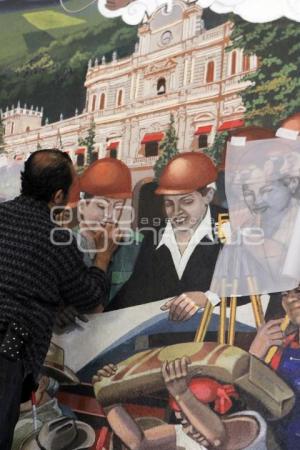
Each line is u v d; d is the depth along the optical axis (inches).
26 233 85.9
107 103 111.6
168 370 94.1
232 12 103.0
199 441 90.0
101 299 95.3
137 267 100.6
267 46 98.8
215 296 94.2
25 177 90.5
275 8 100.1
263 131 96.3
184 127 103.0
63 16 120.2
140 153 106.0
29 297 84.2
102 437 95.9
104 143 110.1
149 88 108.0
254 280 92.4
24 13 124.2
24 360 83.4
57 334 102.6
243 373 89.9
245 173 96.0
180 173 100.8
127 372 96.8
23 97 120.7
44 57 120.3
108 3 116.0
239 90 99.3
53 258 86.6
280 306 90.0
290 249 90.9
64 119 115.3
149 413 94.0
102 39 115.0
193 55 104.9
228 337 92.1
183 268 97.3
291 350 88.1
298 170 92.6
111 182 106.4
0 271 84.0
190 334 94.4
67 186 92.4
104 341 99.6
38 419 100.2
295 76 95.7
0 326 82.0
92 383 98.7
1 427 80.6
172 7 108.7
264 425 87.2
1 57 124.9
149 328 97.3
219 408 90.1
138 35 111.3
